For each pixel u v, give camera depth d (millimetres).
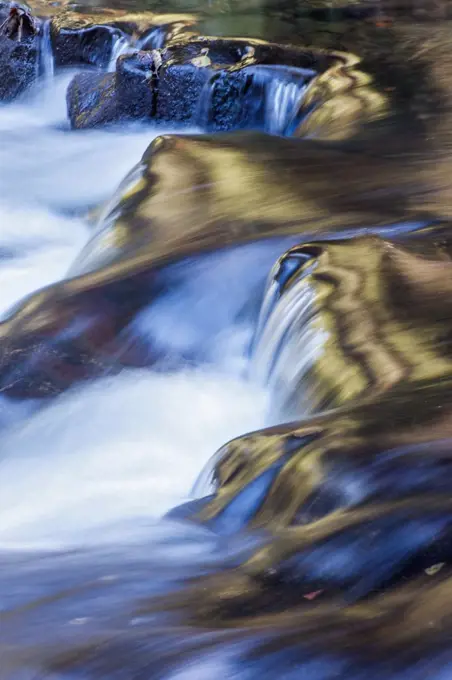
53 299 10633
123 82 21844
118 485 8219
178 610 5098
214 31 24422
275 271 10164
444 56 21812
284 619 4777
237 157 14227
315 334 8609
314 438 6531
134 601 5273
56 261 15180
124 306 10500
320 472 6090
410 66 21047
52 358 9961
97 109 22641
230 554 5777
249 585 5301
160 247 11648
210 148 14641
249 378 9844
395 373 7676
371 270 9555
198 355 10289
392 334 8297
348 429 6523
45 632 4977
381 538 5281
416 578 4969
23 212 17234
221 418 9180
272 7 27016
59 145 21625
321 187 13297
